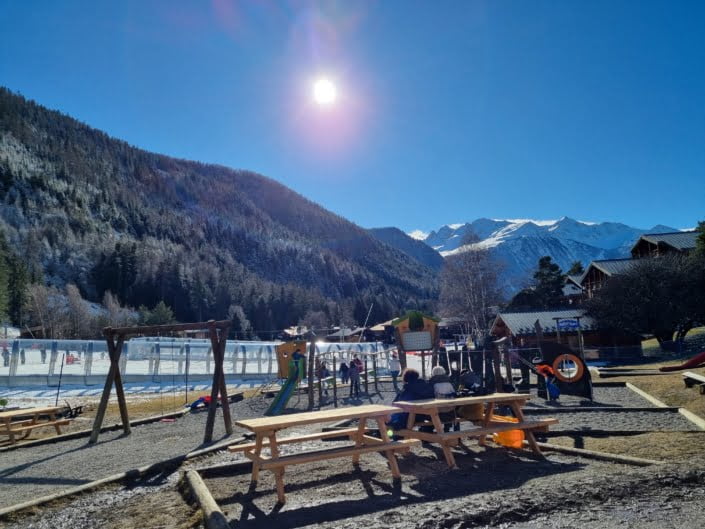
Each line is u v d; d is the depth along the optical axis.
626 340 44.03
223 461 8.62
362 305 149.25
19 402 21.22
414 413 8.22
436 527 4.55
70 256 147.75
